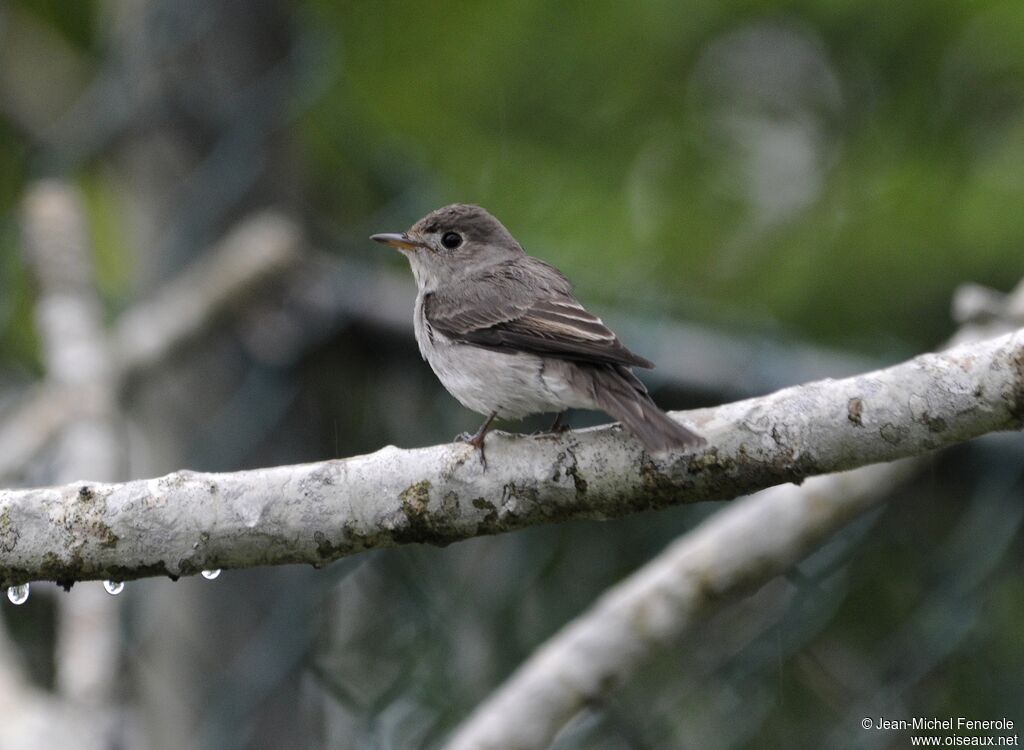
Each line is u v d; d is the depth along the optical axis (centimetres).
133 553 682
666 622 916
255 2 1193
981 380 659
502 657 1068
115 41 1208
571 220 1555
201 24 1182
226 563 691
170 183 1178
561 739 1013
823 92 1658
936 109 1612
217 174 1184
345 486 686
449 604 1062
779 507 935
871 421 668
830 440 672
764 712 1046
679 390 1076
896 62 1630
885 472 940
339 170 1541
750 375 1073
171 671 1035
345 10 1609
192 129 1184
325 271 1147
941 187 1525
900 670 1077
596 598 1102
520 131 1634
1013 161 1529
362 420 1152
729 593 927
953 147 1573
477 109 1631
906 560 1134
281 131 1211
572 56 1633
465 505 688
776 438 674
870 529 1062
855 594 1155
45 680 1154
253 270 1112
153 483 689
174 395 1121
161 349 1110
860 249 1502
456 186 1562
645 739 1077
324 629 1063
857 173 1602
